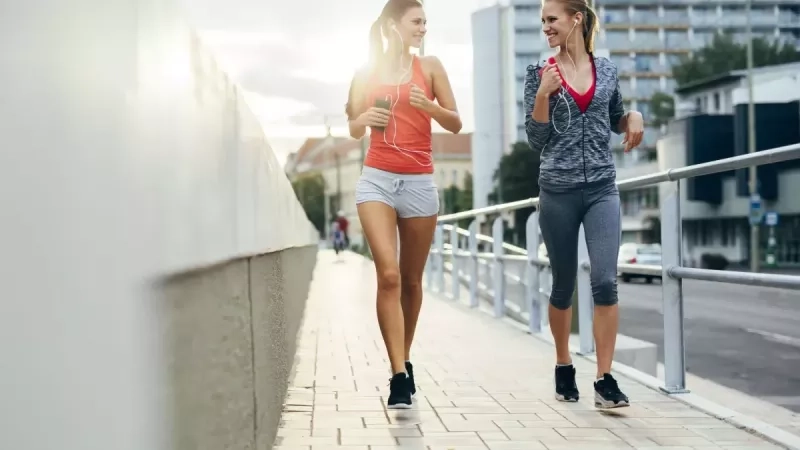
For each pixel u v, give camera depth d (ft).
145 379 3.88
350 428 12.44
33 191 2.77
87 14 3.24
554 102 13.87
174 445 4.59
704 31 270.67
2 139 2.59
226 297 6.93
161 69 4.51
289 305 17.49
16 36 2.68
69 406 2.99
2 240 2.59
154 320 4.11
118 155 3.56
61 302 2.94
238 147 8.01
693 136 157.17
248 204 8.75
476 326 27.27
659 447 11.27
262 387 9.85
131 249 3.69
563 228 14.08
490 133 284.61
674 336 14.88
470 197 333.62
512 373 17.75
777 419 15.07
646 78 272.31
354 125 14.30
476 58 289.94
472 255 34.91
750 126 114.62
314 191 385.70
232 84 7.71
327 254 144.56
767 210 133.69
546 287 24.59
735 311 20.08
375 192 14.12
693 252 144.56
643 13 272.51
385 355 20.61
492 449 11.17
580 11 13.88
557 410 13.79
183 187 5.01
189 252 5.12
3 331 2.59
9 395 2.62
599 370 13.71
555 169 13.97
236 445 7.41
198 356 5.48
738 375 19.75
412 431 12.25
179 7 5.15
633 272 17.28
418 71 14.30
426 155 14.35
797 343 16.55
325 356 20.44
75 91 3.10
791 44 225.35
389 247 13.94
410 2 14.03
